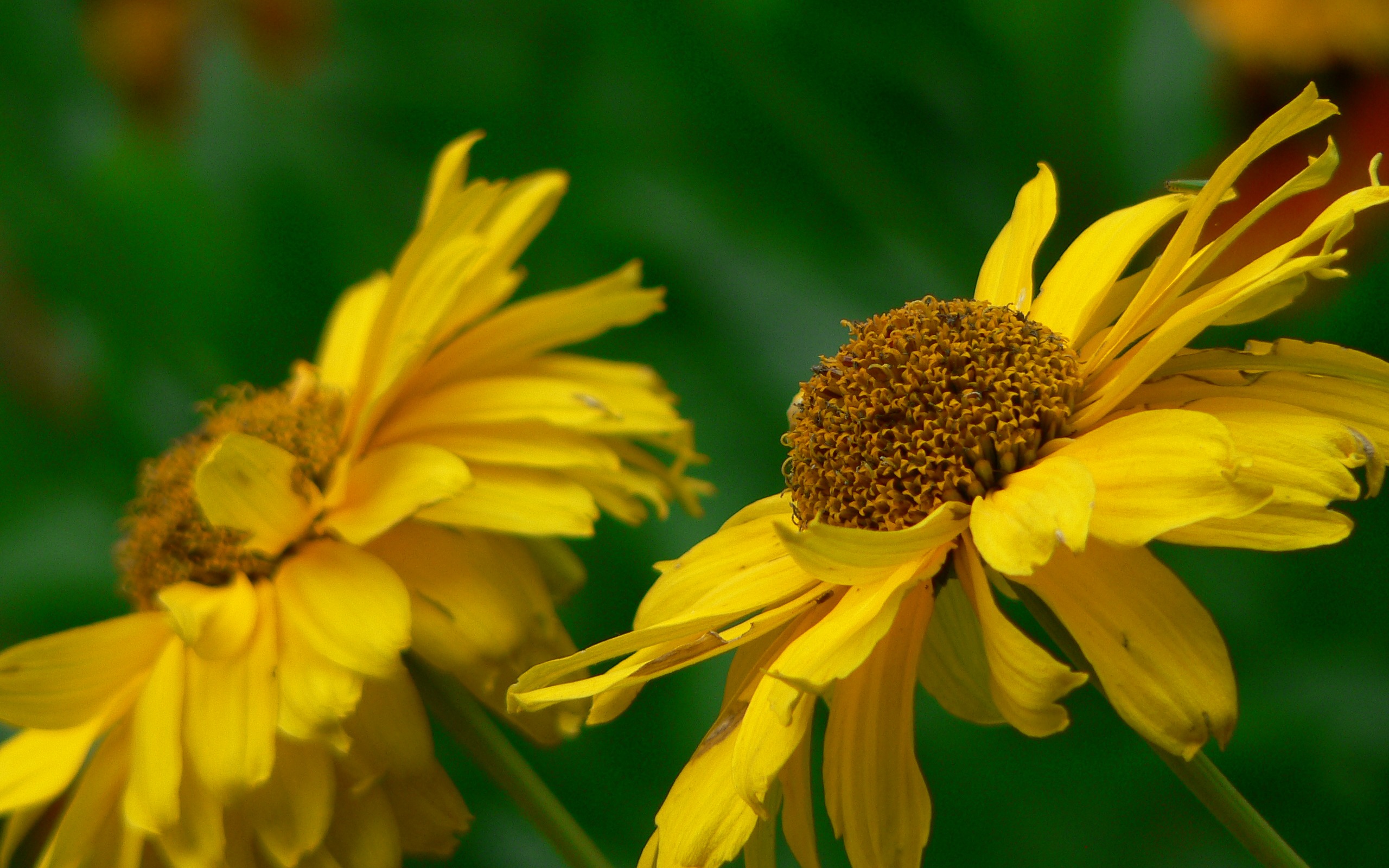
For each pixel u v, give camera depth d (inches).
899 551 13.2
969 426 13.6
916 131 19.5
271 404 15.5
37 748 15.1
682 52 19.6
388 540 15.0
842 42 19.1
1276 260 13.3
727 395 19.2
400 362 14.9
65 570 18.8
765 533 14.0
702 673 17.6
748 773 13.3
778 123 19.7
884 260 19.6
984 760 16.6
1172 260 13.5
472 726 14.8
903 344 13.8
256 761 14.4
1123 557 13.3
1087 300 13.9
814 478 13.9
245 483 14.8
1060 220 18.8
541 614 15.1
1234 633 16.6
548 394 15.2
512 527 14.8
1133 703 13.1
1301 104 13.2
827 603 13.6
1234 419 13.3
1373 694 16.2
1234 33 17.7
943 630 14.1
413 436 15.2
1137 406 13.6
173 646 14.8
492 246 15.3
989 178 19.4
